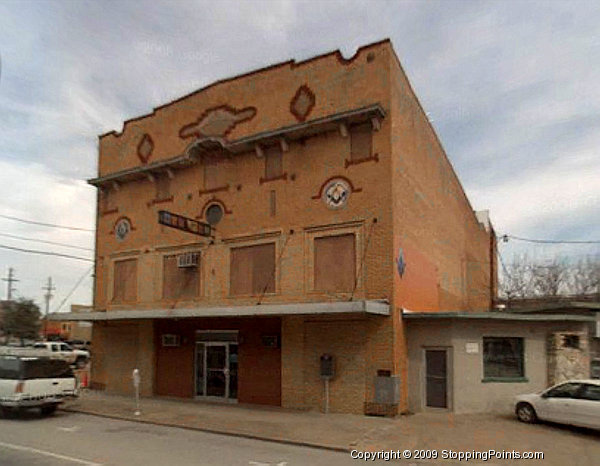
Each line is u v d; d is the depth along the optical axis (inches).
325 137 754.8
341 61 754.2
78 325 2783.0
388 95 708.7
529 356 706.8
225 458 436.1
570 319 703.7
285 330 750.5
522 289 1947.6
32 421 645.3
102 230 1026.7
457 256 1197.1
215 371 831.7
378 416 654.5
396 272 685.9
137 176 961.5
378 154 707.4
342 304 623.8
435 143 991.0
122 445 486.6
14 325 2741.1
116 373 964.0
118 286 981.2
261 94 825.5
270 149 806.5
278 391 749.3
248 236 806.5
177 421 623.5
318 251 737.6
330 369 695.1
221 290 824.9
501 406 684.1
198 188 879.7
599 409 530.9
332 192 736.3
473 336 693.3
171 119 939.3
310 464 418.9
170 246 905.5
